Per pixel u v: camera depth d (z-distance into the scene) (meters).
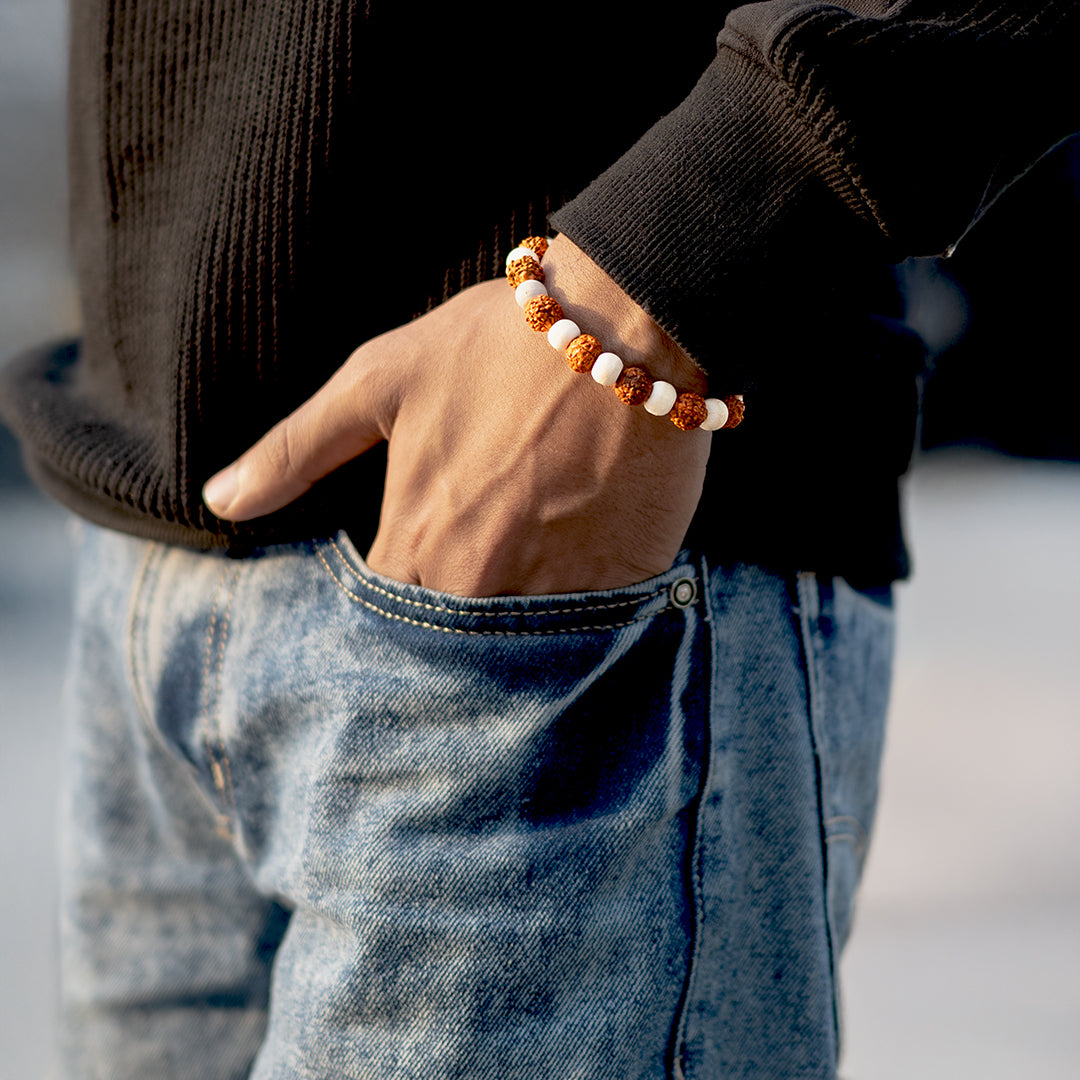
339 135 0.77
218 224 0.81
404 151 0.78
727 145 0.68
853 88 0.63
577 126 0.78
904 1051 1.92
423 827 0.76
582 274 0.73
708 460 0.79
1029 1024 1.99
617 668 0.77
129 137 0.88
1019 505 5.93
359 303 0.82
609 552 0.75
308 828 0.81
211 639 0.92
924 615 4.24
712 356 0.69
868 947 2.21
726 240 0.68
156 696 0.98
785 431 0.81
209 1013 1.17
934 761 2.98
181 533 0.90
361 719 0.78
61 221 5.68
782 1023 0.84
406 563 0.78
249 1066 1.19
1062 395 6.21
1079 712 3.30
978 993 2.07
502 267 0.80
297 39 0.76
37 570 3.58
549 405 0.72
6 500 4.09
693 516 0.79
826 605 0.89
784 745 0.84
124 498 0.90
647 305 0.68
